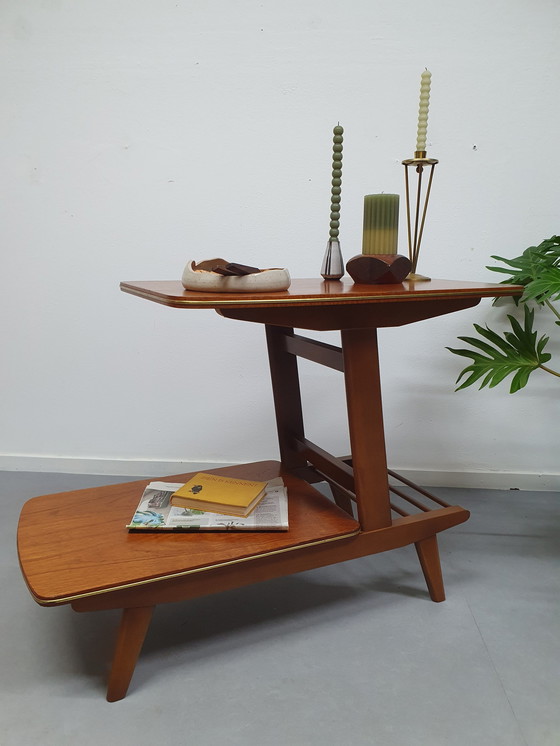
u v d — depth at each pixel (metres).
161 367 1.94
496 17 1.65
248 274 1.00
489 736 0.93
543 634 1.19
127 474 2.03
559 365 1.86
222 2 1.67
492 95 1.70
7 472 2.02
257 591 1.36
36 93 1.75
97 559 1.02
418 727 0.95
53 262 1.87
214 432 1.99
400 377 1.91
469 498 1.88
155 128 1.76
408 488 1.96
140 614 0.99
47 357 1.95
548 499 1.88
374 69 1.70
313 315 1.06
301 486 1.39
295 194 1.79
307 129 1.75
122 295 1.88
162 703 1.00
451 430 1.95
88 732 0.94
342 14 1.67
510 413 1.92
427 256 1.81
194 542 1.09
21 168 1.80
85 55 1.72
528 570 1.45
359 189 1.78
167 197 1.81
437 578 1.30
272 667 1.10
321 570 1.46
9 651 1.13
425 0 1.65
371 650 1.14
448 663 1.11
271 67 1.71
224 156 1.78
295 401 1.54
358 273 1.21
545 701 1.01
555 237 1.49
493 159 1.74
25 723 0.95
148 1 1.68
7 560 1.45
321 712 0.98
